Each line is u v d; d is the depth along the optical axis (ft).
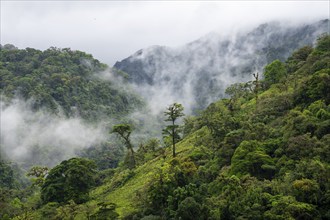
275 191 167.63
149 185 238.27
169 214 183.62
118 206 256.93
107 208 219.61
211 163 239.09
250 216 154.40
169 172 222.07
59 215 243.19
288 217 144.46
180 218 170.81
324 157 181.98
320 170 165.99
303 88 260.21
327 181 162.09
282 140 212.43
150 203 206.59
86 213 236.43
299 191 157.99
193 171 224.94
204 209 168.76
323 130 201.46
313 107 228.84
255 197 163.43
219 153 236.22
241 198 168.35
